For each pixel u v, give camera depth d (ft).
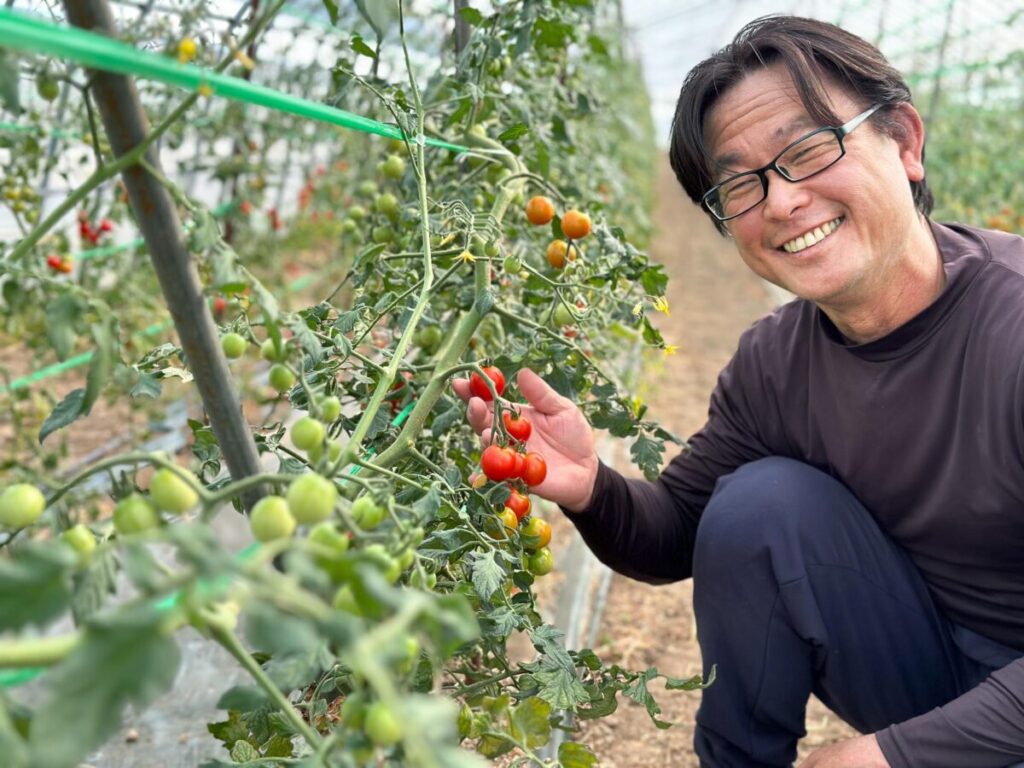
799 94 5.08
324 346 4.87
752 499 5.65
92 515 9.71
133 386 3.87
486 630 4.35
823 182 5.13
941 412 5.37
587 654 4.57
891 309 5.42
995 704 4.67
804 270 5.33
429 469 5.00
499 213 6.12
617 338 10.91
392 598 2.02
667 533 6.53
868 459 5.74
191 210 3.02
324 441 3.22
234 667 7.54
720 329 23.82
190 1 3.28
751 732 5.76
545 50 9.15
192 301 3.18
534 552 4.99
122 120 2.90
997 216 20.33
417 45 16.57
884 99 5.20
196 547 1.89
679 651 9.00
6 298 3.49
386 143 8.86
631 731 7.64
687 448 6.51
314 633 2.16
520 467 4.88
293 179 28.94
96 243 12.96
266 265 18.94
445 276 5.16
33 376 10.29
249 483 2.70
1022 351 4.92
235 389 3.48
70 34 2.33
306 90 14.16
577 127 13.06
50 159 11.87
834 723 7.97
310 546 2.14
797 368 6.20
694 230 41.81
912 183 5.70
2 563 1.90
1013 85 29.04
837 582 5.52
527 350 5.60
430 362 6.12
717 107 5.41
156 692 1.69
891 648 5.59
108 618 1.71
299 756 3.92
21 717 2.34
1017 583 5.43
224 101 15.72
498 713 4.12
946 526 5.50
